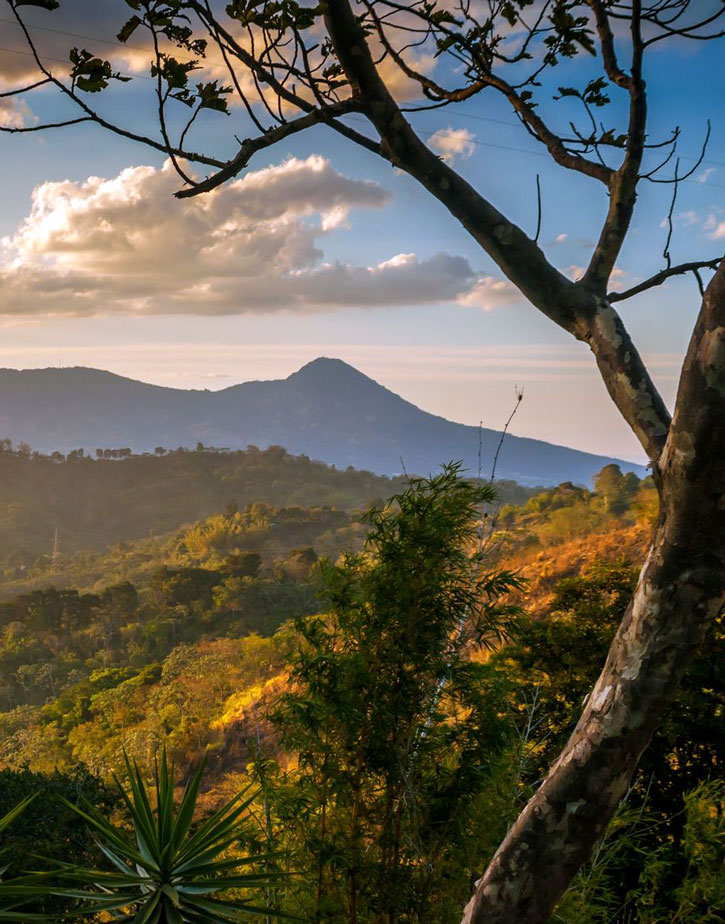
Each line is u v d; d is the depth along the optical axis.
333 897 4.02
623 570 10.43
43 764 48.22
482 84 2.36
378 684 3.96
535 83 2.33
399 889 3.90
